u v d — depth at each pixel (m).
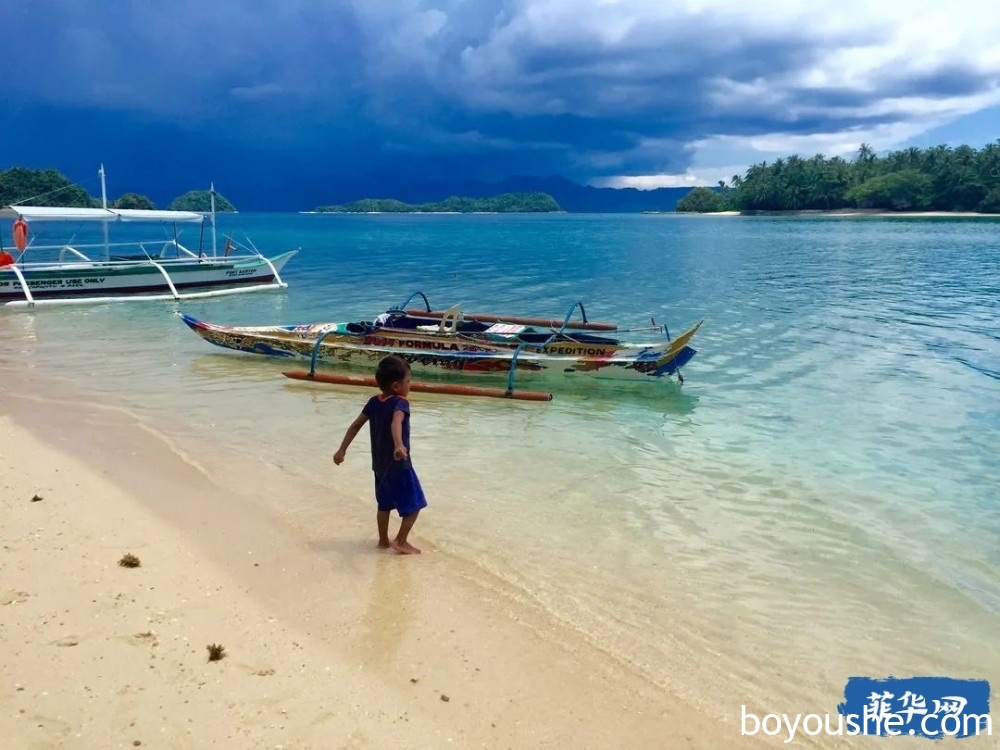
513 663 4.68
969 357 14.87
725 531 6.86
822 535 6.85
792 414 10.84
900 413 10.88
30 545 5.90
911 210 154.38
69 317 19.88
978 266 37.31
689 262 40.66
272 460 8.51
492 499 7.45
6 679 4.12
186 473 7.98
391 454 5.94
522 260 42.50
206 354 14.74
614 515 7.14
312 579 5.65
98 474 7.80
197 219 26.19
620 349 12.77
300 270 35.47
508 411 10.95
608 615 5.34
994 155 143.38
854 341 16.62
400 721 4.04
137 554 5.87
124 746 3.66
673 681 4.61
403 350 13.36
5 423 9.71
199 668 4.38
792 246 56.09
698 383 12.73
